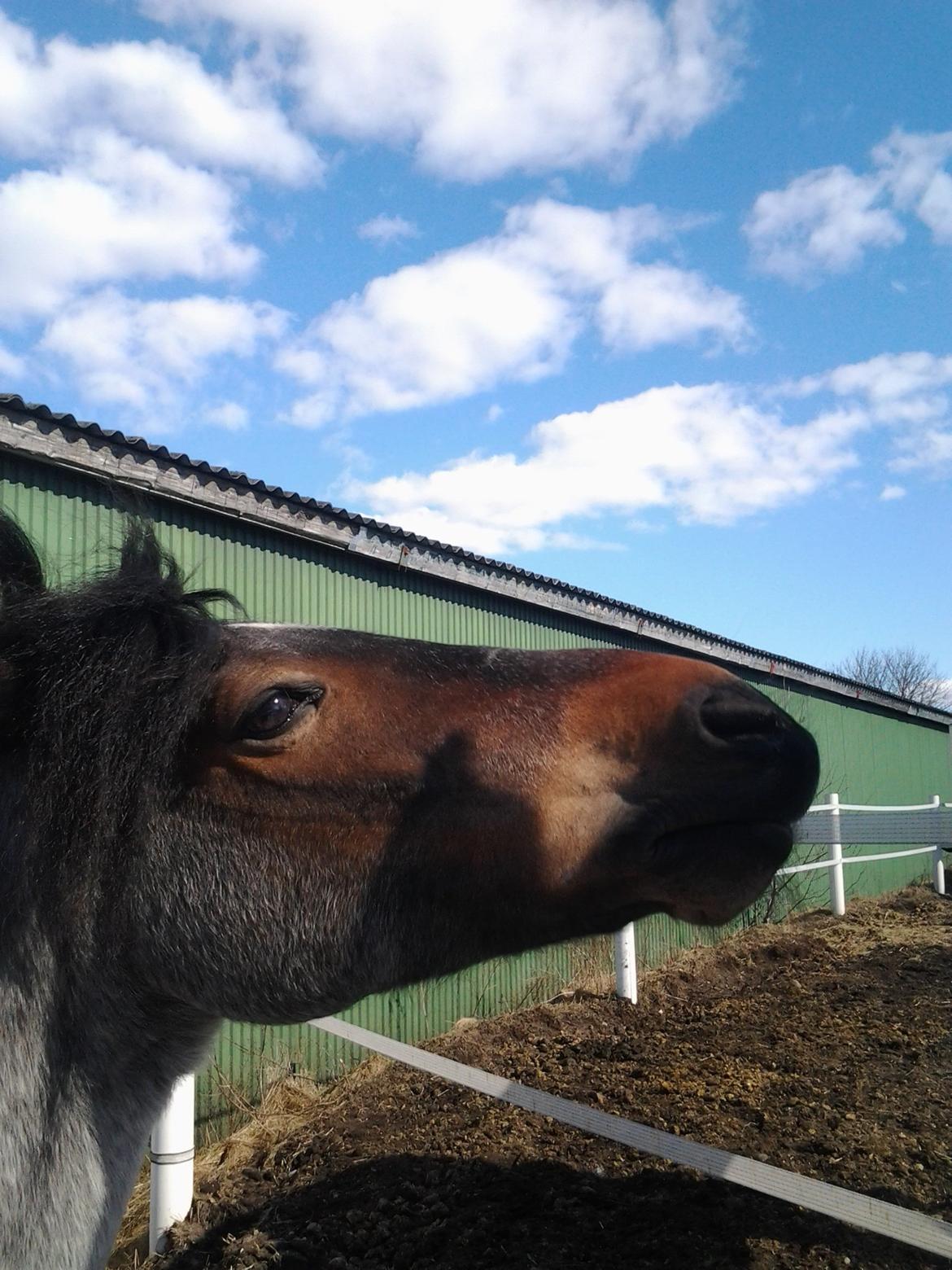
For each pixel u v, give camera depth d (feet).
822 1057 4.78
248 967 1.84
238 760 1.83
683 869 1.73
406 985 1.86
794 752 1.74
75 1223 1.76
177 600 1.93
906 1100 4.09
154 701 1.82
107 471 4.95
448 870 1.81
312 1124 4.51
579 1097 4.27
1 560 2.00
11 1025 1.72
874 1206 2.32
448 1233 3.13
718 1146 3.60
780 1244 2.90
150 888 1.84
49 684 1.77
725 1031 5.40
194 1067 2.08
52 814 1.74
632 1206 3.22
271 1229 3.33
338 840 1.83
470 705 1.86
